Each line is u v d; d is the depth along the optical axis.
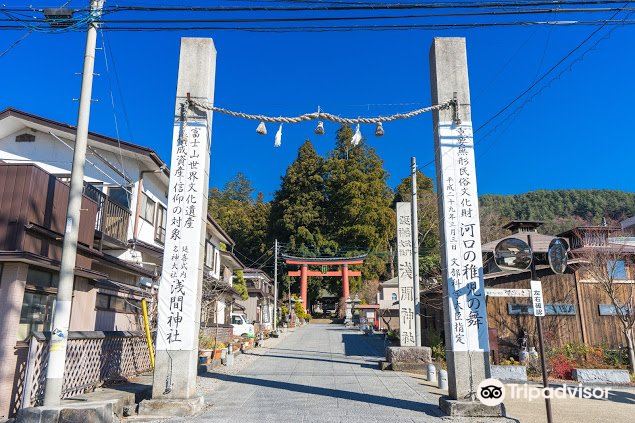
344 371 13.46
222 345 17.02
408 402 8.83
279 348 21.34
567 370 12.74
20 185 8.07
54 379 6.73
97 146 14.62
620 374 12.16
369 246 51.31
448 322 8.32
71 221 7.32
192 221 8.69
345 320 45.19
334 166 54.19
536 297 7.09
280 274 52.47
